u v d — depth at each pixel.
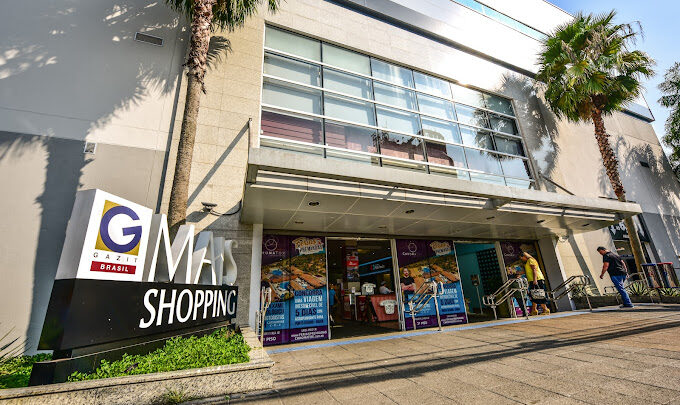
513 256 10.56
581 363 3.67
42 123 5.62
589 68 11.00
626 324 6.13
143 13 7.09
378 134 8.67
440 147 9.49
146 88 6.61
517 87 12.27
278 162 4.72
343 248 11.57
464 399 2.74
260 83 7.59
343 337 7.13
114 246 3.04
